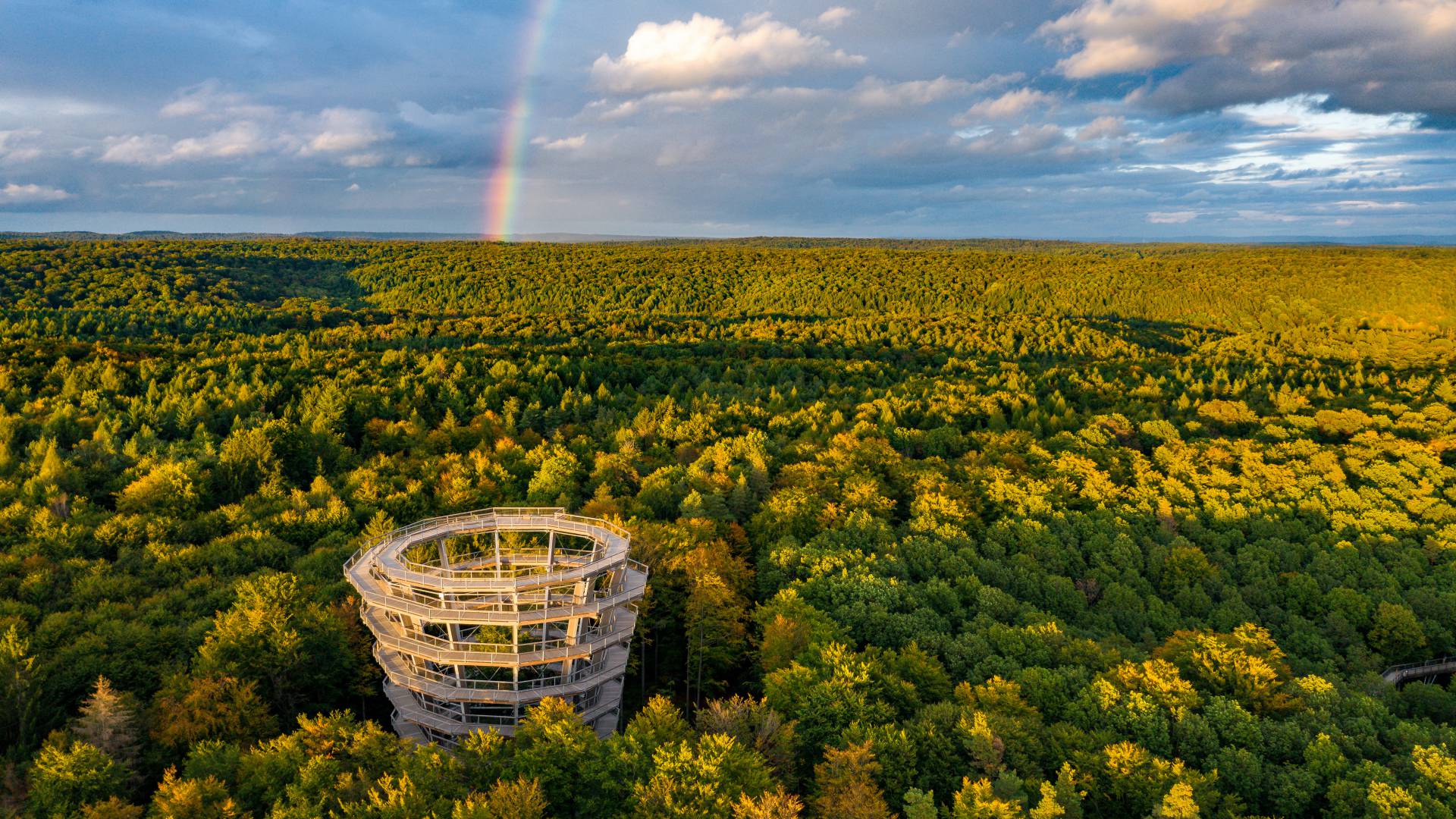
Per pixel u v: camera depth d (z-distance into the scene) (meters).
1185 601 90.00
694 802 46.81
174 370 165.88
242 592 70.25
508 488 113.12
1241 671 67.06
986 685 62.97
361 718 68.44
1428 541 106.00
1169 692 62.75
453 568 66.56
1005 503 113.06
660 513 106.56
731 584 82.88
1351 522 111.56
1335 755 56.44
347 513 97.19
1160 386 198.12
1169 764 53.84
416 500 107.69
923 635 71.62
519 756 50.25
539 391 170.38
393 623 62.00
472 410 159.00
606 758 51.00
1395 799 50.84
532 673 62.53
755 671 73.19
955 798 49.78
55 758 48.81
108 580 76.56
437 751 50.78
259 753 49.94
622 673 63.94
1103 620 83.31
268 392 152.75
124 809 46.62
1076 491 120.25
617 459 120.50
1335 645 85.69
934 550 91.75
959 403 167.62
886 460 128.38
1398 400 177.88
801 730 58.97
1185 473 130.50
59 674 60.59
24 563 79.50
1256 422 163.38
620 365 199.38
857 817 47.66
